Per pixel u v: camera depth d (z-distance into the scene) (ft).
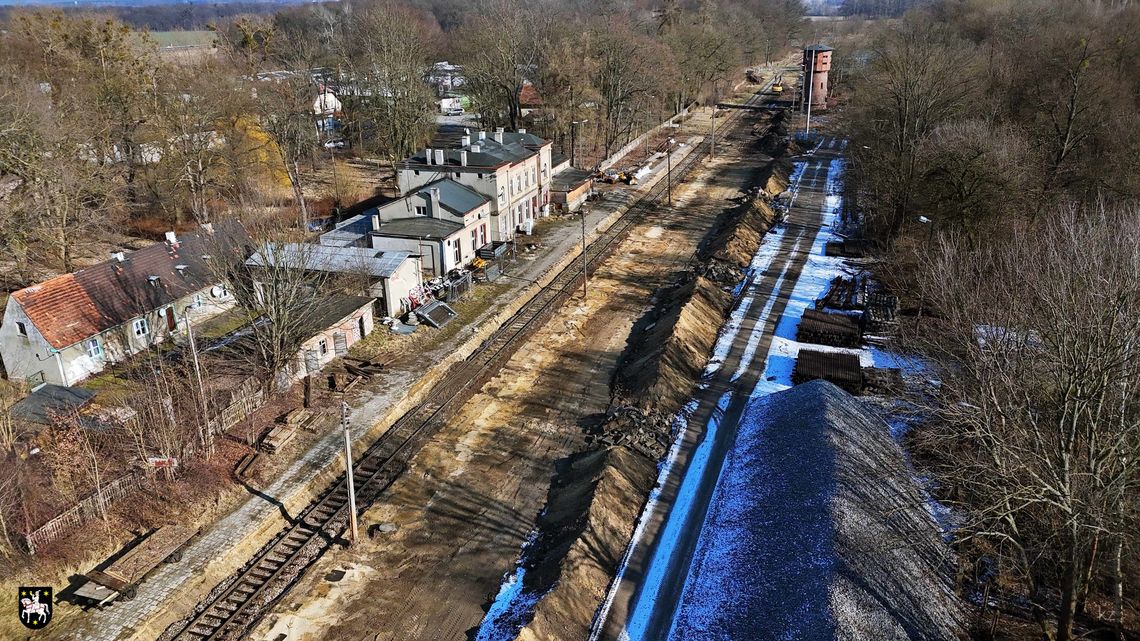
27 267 188.96
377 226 193.26
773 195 281.74
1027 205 175.83
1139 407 79.71
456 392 145.59
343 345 155.02
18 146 179.93
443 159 220.23
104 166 209.15
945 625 87.51
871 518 99.14
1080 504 71.05
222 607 94.58
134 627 88.94
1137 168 177.68
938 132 197.88
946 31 377.91
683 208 273.33
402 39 315.17
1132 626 86.79
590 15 555.69
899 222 210.59
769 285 196.65
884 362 152.15
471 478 120.67
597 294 196.65
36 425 118.11
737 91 535.60
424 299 179.83
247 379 134.10
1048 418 85.76
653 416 133.69
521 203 234.99
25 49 249.34
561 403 143.23
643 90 352.28
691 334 162.71
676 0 541.75
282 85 268.21
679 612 93.30
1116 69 247.29
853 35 649.61
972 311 112.78
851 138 286.87
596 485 110.32
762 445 121.90
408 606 94.79
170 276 162.81
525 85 374.63
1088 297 82.89
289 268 137.28
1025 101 249.14
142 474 109.09
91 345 143.23
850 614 82.58
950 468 106.63
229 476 116.16
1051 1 397.39
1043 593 91.97
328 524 109.81
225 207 231.71
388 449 128.26
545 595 90.74
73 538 98.32
